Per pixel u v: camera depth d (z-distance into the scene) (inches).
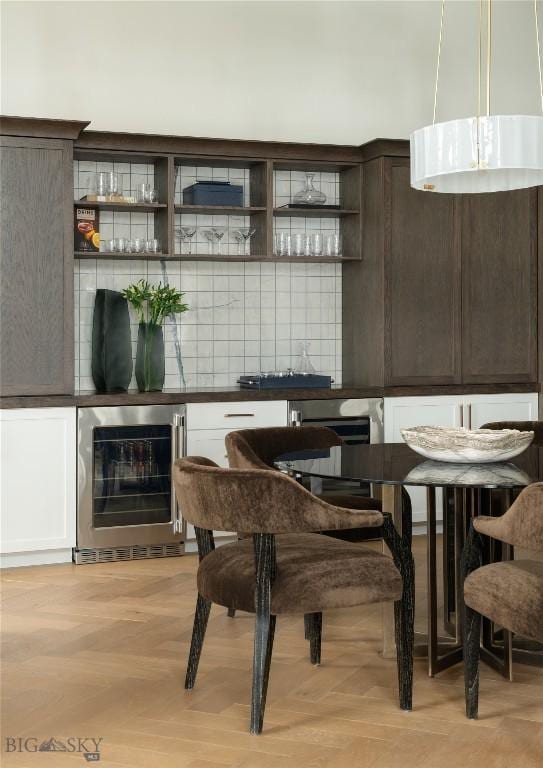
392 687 129.1
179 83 230.2
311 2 241.4
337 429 219.6
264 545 113.9
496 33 258.1
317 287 243.8
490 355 235.0
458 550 140.9
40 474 196.1
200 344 233.6
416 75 251.0
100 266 223.3
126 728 115.1
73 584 183.8
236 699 124.5
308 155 225.6
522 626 108.1
